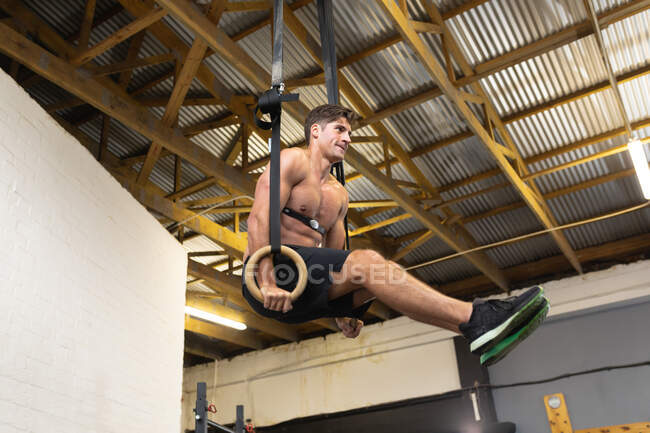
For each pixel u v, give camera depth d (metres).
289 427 10.16
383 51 6.20
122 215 5.08
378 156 7.54
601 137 7.11
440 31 5.75
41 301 3.79
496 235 8.87
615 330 8.56
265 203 1.71
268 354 11.08
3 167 3.62
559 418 8.34
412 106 6.43
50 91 6.64
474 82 6.36
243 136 6.75
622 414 8.07
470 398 8.88
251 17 5.92
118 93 6.50
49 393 3.74
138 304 5.14
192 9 4.70
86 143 7.09
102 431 4.28
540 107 6.82
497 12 5.81
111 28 6.14
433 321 1.58
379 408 9.56
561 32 5.86
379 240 8.98
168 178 7.89
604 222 8.64
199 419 3.81
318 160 1.83
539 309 1.54
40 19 5.93
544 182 7.93
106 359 4.49
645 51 6.15
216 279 8.19
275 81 1.76
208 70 6.27
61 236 4.12
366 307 1.76
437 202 7.75
